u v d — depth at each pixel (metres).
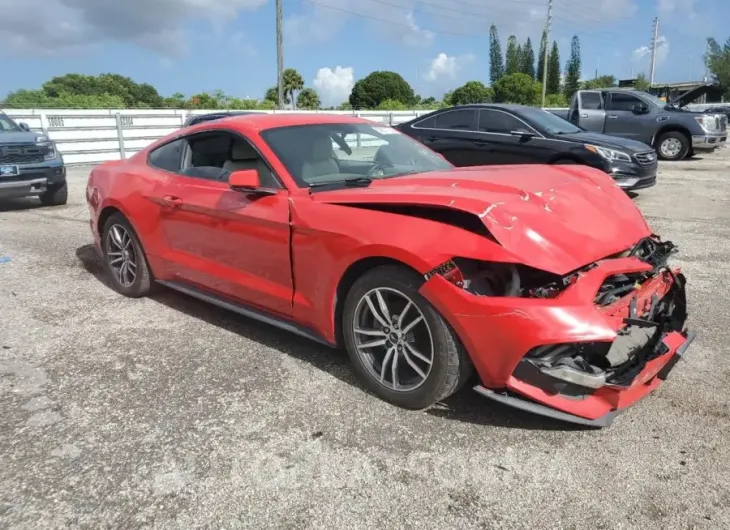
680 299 3.40
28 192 9.38
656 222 7.92
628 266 2.84
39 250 6.71
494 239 2.68
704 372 3.44
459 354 2.81
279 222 3.43
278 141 3.78
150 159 4.72
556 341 2.53
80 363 3.69
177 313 4.57
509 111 9.25
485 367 2.72
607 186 3.62
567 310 2.55
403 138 4.48
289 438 2.83
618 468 2.57
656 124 16.11
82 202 10.53
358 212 3.11
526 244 2.69
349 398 3.21
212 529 2.25
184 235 4.21
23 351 3.88
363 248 3.00
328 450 2.73
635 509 2.32
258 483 2.51
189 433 2.89
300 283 3.42
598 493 2.42
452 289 2.70
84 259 6.29
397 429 2.90
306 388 3.33
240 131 3.89
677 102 19.36
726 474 2.51
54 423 3.00
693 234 7.16
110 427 2.95
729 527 2.21
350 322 3.20
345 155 3.95
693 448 2.70
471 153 9.45
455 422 2.95
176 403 3.18
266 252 3.58
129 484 2.51
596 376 2.61
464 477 2.53
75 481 2.54
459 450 2.72
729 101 63.53
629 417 2.97
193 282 4.27
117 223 4.88
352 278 3.22
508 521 2.27
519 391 2.69
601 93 16.62
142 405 3.17
